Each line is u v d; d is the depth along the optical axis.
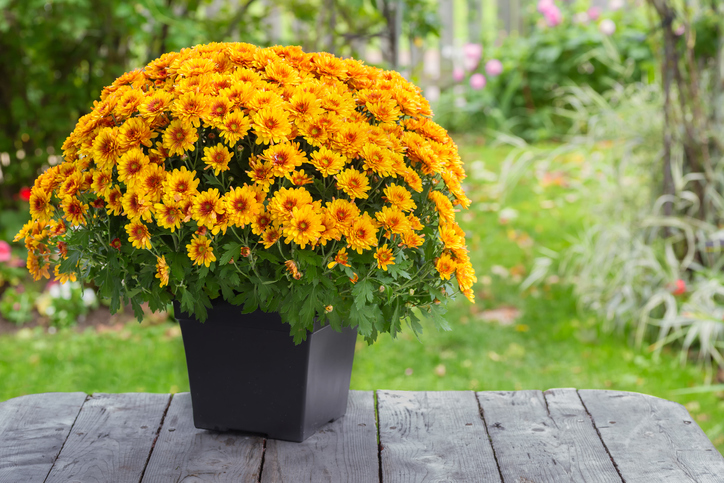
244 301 1.79
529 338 3.37
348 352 1.89
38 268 1.85
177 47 3.64
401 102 1.83
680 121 3.17
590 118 3.70
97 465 1.81
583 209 4.20
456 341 3.35
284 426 1.85
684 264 3.07
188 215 1.75
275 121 1.75
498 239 4.55
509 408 1.93
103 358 3.15
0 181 4.32
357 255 1.79
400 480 1.79
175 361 3.11
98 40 4.06
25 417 1.91
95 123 1.80
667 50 3.01
